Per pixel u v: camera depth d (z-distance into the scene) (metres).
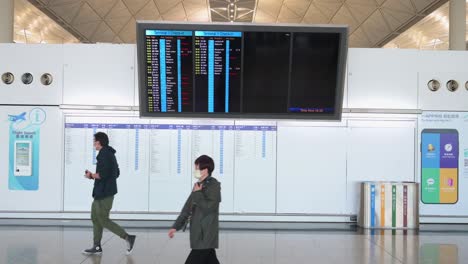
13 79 10.66
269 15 24.59
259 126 10.72
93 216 7.53
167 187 10.69
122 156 10.66
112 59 10.66
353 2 20.42
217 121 10.69
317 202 10.72
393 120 10.79
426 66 10.84
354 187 10.73
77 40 24.91
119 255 7.49
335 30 9.38
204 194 5.20
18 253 7.50
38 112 10.66
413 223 10.27
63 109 10.64
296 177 10.73
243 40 9.39
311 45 9.46
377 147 10.77
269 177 10.70
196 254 5.21
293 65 9.58
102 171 7.41
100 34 23.95
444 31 21.92
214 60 9.49
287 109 9.85
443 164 10.84
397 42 24.03
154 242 8.55
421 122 10.84
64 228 9.70
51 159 10.65
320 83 9.72
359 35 24.14
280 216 10.70
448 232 9.86
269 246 8.31
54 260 7.09
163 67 9.51
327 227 10.24
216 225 5.28
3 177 10.63
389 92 10.80
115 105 10.65
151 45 9.38
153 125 10.68
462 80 10.90
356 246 8.37
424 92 10.84
